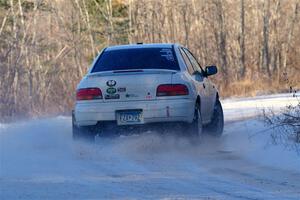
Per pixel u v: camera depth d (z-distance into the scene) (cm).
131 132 3894
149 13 13112
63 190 2667
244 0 13150
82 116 3847
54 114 7850
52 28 12681
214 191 2611
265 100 7575
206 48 12669
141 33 13100
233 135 4453
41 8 12250
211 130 4416
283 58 12769
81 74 12088
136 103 3800
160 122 3806
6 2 11819
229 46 12700
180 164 3338
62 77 11662
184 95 3791
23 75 10694
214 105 4438
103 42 13525
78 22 12950
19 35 11312
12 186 2762
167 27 12950
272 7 13075
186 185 2750
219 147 3959
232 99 8931
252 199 2442
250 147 3841
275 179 2875
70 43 12662
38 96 9962
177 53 4003
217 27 12731
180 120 3797
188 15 12888
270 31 12950
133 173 3070
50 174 3055
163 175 3009
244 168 3192
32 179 2925
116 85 3809
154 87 3794
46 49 12025
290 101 6812
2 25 11106
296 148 3475
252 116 5641
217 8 12812
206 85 4262
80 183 2820
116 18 13625
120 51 4028
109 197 2517
